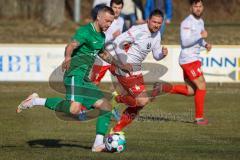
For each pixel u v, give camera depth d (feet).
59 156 73.82
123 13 169.07
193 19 103.55
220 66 148.46
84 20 262.88
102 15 75.05
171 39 199.31
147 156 74.08
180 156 74.33
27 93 139.03
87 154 75.20
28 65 147.02
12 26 232.32
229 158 73.56
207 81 148.46
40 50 147.23
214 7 303.07
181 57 104.58
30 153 75.97
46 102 76.69
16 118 106.83
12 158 72.90
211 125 101.04
